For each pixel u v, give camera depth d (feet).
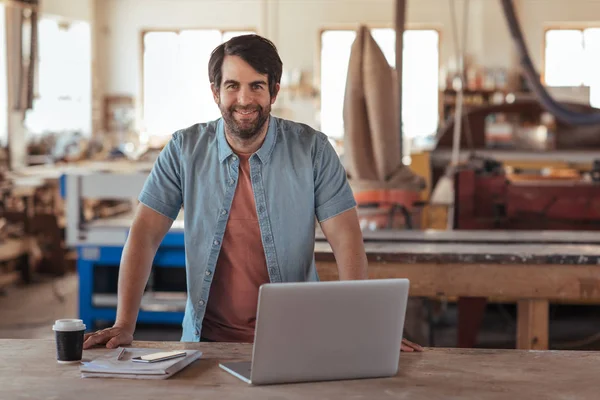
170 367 6.70
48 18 42.47
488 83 43.29
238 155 8.45
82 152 35.91
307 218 8.53
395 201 16.61
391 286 6.53
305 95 46.85
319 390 6.31
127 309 8.22
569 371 6.91
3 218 25.89
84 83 46.44
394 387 6.41
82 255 18.33
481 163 19.53
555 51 45.80
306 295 6.33
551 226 18.60
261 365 6.40
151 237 8.57
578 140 30.55
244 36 7.97
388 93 16.56
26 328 19.80
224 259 8.55
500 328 19.58
